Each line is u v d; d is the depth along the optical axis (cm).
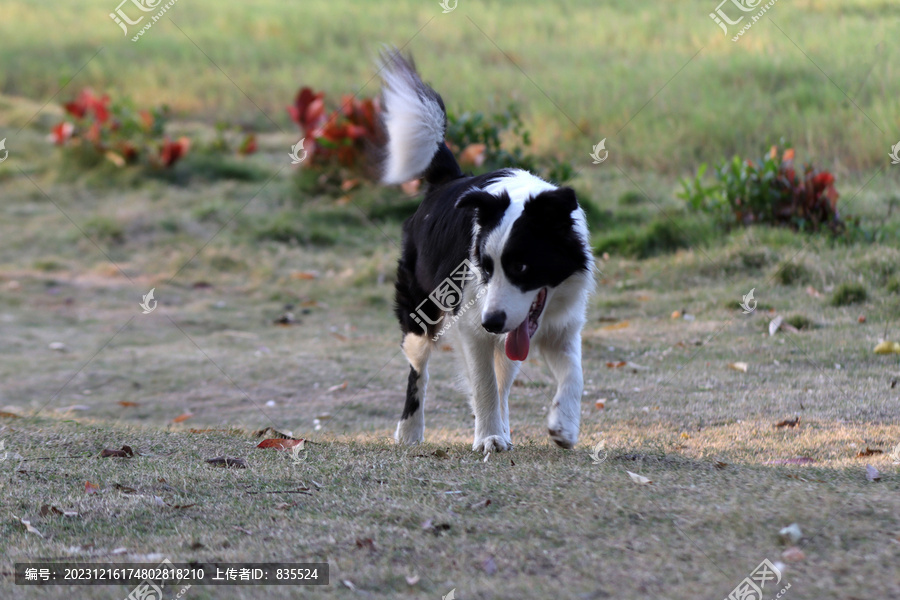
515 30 1564
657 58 1312
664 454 384
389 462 372
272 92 1541
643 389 544
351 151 1135
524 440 447
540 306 405
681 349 628
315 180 1167
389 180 506
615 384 557
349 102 1162
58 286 920
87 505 318
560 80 1304
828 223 812
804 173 848
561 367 418
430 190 490
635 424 468
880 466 357
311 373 639
